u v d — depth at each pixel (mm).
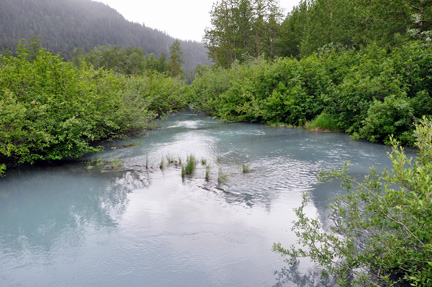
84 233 4867
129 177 7785
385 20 14805
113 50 95438
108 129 12234
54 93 9906
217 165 8664
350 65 15297
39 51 10000
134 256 4145
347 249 3406
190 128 16328
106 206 5969
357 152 9672
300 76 16016
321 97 14547
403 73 11375
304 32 29094
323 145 10930
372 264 3373
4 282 3619
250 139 12648
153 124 16812
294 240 4441
